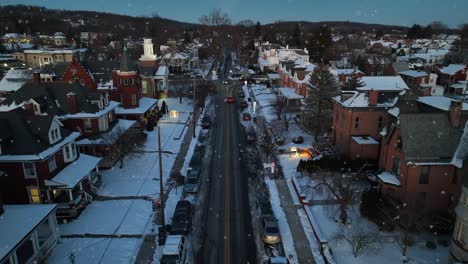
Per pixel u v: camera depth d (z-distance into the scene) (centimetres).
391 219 2797
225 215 3209
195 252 2698
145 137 5172
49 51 11244
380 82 5441
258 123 6041
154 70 7662
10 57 11244
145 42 8581
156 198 3478
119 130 4350
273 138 5134
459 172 2842
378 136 4259
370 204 2969
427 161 2898
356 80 5316
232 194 3597
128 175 4000
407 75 7894
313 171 3838
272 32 19938
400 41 16475
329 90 5016
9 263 2198
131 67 5550
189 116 6519
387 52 13400
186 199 3481
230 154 4688
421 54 11644
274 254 2664
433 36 18862
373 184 3559
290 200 3450
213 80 10262
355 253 2573
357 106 4200
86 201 3344
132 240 2816
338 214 3127
